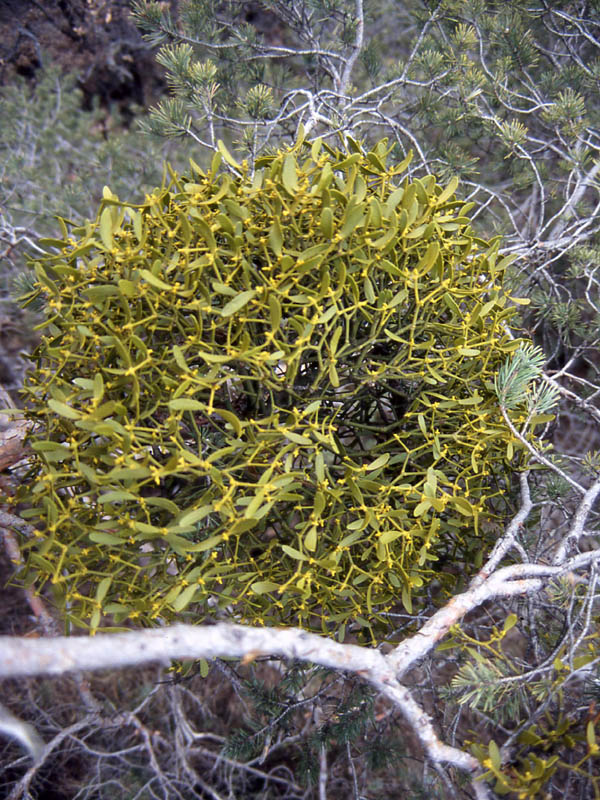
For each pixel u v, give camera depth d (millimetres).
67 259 840
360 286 826
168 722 1438
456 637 844
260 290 751
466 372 911
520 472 980
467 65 1480
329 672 1069
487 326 896
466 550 1012
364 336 890
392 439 873
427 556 828
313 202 776
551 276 1583
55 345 862
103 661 577
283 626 865
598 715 774
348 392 850
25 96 2197
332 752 1391
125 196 2053
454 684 789
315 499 777
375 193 865
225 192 782
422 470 918
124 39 2408
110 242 756
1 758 1409
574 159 1420
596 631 914
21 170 2023
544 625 1021
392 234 782
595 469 1090
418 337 908
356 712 1052
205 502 783
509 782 726
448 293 834
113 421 717
